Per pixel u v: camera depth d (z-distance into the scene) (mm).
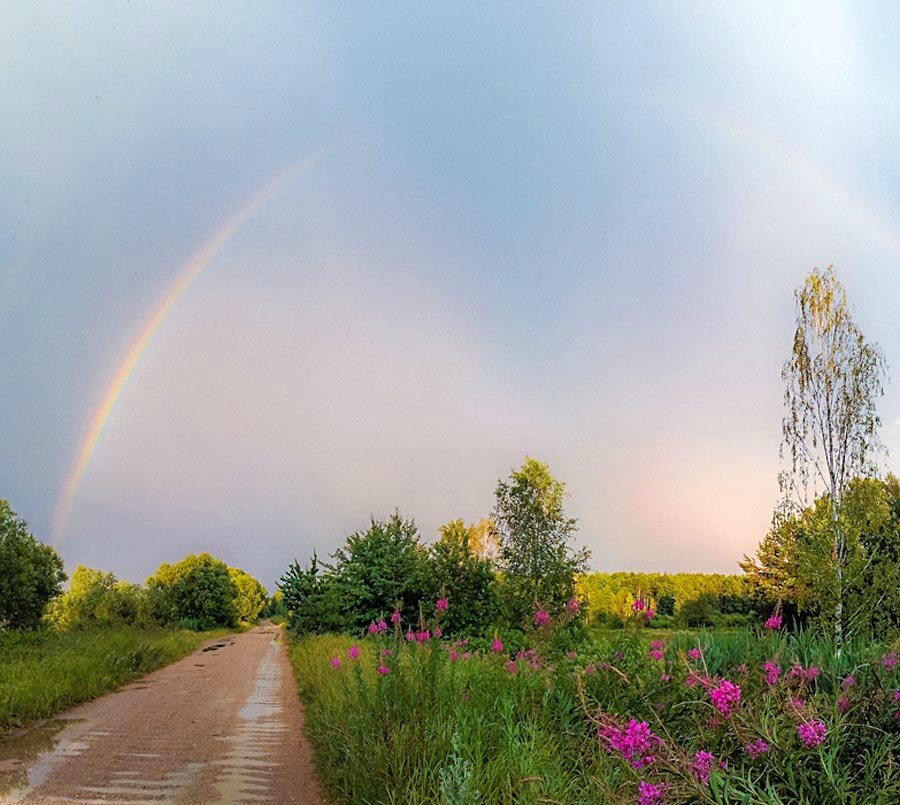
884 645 8086
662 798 4465
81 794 7641
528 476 35875
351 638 24891
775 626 8406
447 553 25953
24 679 14531
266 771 9000
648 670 7887
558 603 28641
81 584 55781
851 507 20391
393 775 6891
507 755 6344
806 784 4578
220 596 84188
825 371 23359
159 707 14844
